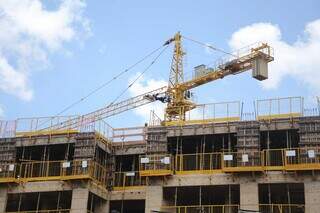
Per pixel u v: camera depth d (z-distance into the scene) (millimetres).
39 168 59188
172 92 93438
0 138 61562
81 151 57844
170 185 54000
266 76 82562
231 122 55031
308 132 51562
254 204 50688
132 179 60094
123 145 61688
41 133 61000
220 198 57062
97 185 57812
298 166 50094
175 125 56844
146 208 53719
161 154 55500
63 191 57125
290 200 55469
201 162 54875
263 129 53625
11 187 58281
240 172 51844
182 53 96938
